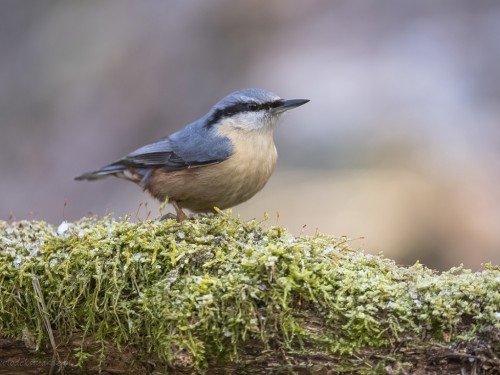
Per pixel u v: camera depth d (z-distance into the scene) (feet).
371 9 52.70
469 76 46.55
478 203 38.70
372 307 17.08
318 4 54.08
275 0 54.85
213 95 51.80
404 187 40.14
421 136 43.80
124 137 50.88
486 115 44.14
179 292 17.48
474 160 41.65
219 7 55.62
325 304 17.25
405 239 37.42
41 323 18.60
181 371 17.71
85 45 55.57
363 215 38.88
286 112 28.96
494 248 36.70
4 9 57.67
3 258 18.86
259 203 41.55
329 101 47.11
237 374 17.69
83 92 53.06
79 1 58.54
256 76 50.85
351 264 18.34
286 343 17.21
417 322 16.99
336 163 44.24
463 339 16.74
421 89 46.29
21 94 53.47
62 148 50.55
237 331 17.12
